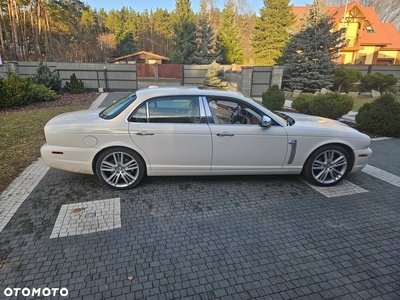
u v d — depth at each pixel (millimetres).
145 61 35812
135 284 1984
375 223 2834
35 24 28484
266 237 2572
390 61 28094
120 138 3293
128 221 2785
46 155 3330
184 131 3307
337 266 2201
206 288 1961
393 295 1919
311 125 3672
